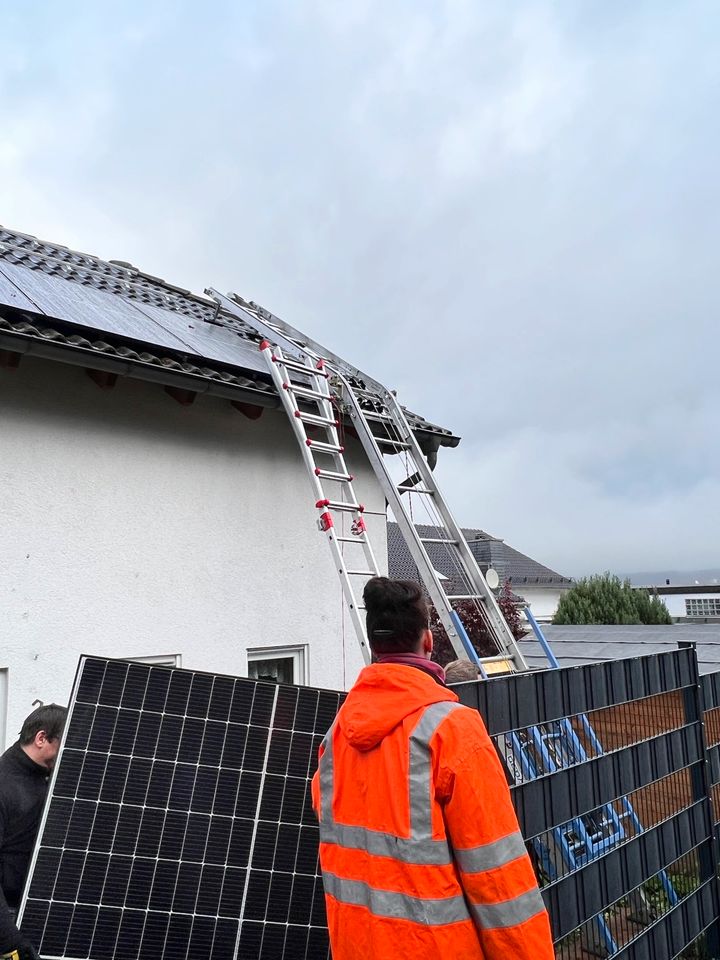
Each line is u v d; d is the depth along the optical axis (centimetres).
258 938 265
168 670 285
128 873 258
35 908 244
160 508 450
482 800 176
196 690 287
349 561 557
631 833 356
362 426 495
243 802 279
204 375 441
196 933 259
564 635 1156
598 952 319
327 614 532
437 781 180
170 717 280
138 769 270
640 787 368
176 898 261
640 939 344
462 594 495
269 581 501
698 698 434
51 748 286
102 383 428
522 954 169
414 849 177
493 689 288
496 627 430
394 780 184
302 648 521
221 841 272
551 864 303
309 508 540
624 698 371
